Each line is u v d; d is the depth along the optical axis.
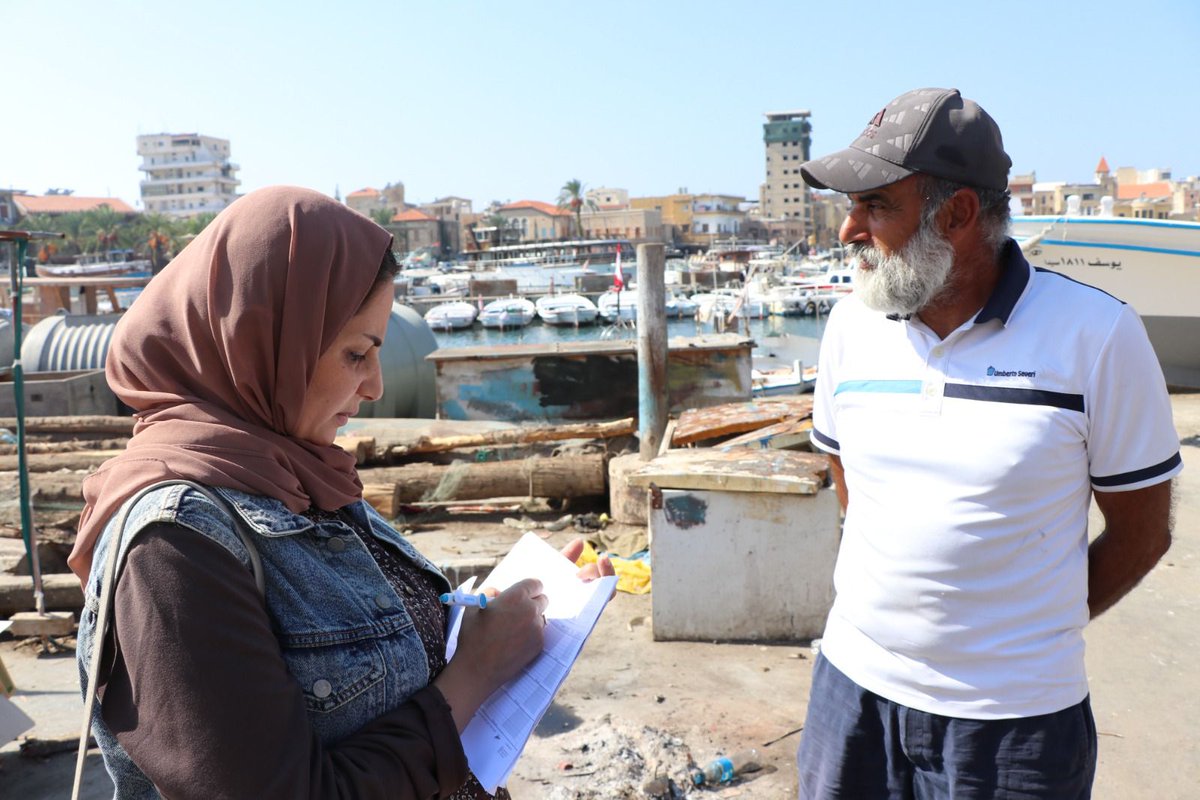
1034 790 1.89
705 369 12.19
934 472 1.95
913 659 2.00
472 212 173.25
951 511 1.92
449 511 7.37
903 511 1.99
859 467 2.10
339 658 1.25
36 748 3.68
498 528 6.93
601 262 104.00
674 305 55.34
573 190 132.88
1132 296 13.93
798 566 4.65
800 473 4.56
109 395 11.89
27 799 3.39
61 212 124.88
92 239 111.69
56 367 13.64
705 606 4.70
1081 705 1.95
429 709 1.29
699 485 4.60
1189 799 3.33
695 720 3.87
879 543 2.04
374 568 1.37
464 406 12.48
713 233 129.25
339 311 1.33
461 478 7.21
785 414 7.16
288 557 1.25
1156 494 1.93
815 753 2.21
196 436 1.25
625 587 5.47
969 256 1.97
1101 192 109.56
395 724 1.26
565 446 8.20
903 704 2.01
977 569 1.90
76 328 14.07
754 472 4.58
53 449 8.24
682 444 7.04
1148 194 108.88
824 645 2.24
